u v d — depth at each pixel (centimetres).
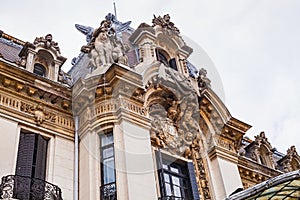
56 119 1784
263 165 2342
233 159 2069
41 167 1622
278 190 1097
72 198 1600
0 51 2038
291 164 2622
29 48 1941
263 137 2578
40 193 1480
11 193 1418
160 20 2361
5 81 1705
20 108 1706
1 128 1589
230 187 1908
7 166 1509
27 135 1662
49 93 1800
